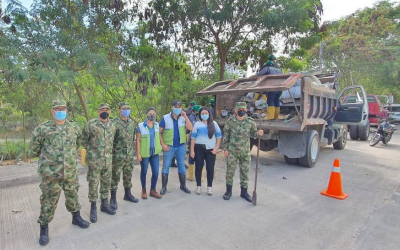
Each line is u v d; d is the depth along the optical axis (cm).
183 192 461
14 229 317
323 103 700
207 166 445
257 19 807
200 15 815
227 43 927
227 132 432
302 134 613
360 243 299
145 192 424
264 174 588
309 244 295
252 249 282
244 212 379
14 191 449
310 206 406
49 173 280
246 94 797
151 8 817
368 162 727
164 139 441
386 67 1920
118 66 748
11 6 520
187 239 300
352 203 422
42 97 676
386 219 363
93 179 337
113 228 325
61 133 288
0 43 510
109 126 346
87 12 637
